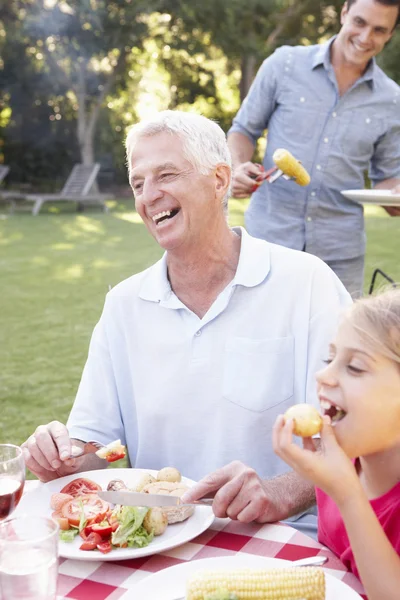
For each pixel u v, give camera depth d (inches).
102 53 793.6
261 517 65.9
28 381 221.0
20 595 48.1
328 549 62.1
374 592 51.5
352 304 57.4
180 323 83.6
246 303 83.6
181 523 64.9
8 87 835.4
